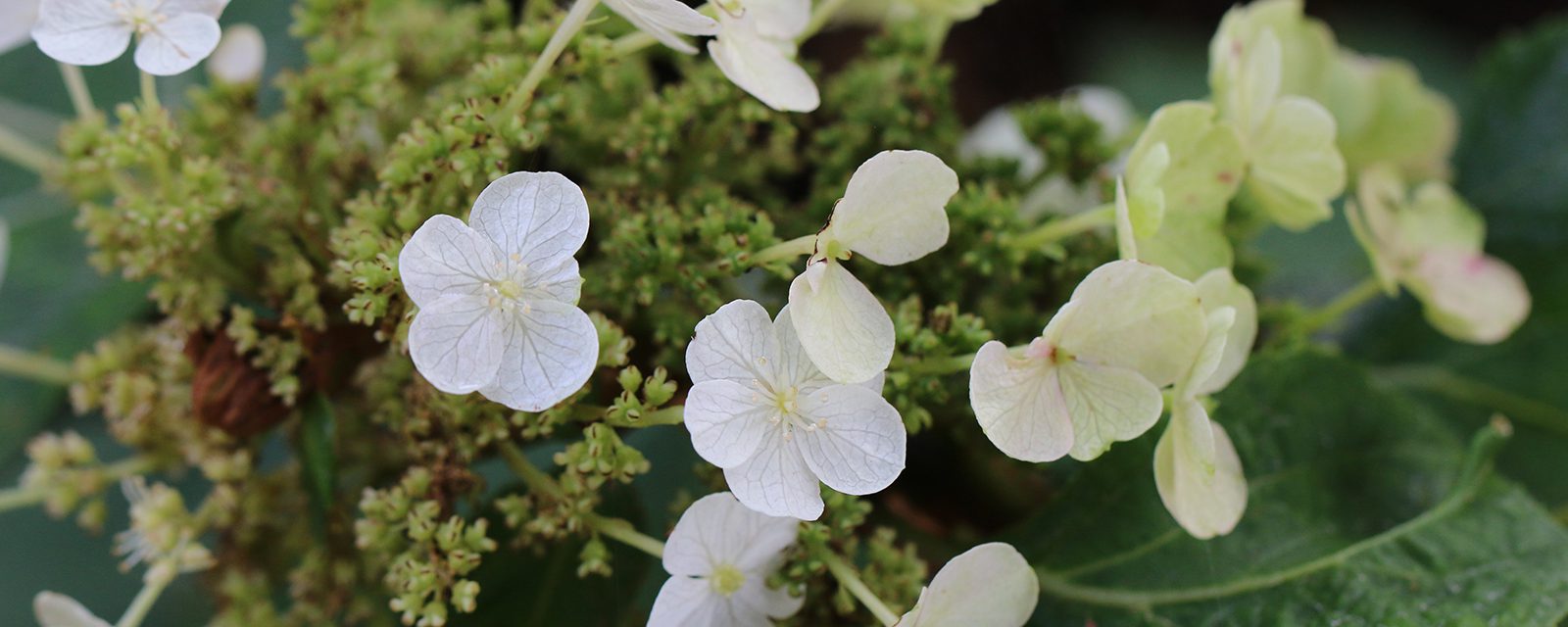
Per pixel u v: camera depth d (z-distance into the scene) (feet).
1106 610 1.57
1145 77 3.24
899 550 1.64
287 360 1.49
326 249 1.52
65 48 1.39
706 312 1.50
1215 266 1.52
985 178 1.66
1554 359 1.96
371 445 1.60
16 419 1.90
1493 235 2.08
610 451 1.39
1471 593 1.52
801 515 1.34
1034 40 3.20
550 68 1.48
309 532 1.61
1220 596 1.55
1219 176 1.52
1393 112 1.93
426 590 1.40
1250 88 1.57
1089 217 1.51
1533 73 2.13
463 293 1.34
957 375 1.52
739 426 1.35
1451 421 1.97
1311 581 1.55
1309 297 2.11
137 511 1.55
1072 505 1.60
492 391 1.34
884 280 1.56
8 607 1.90
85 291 1.94
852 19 1.99
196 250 1.52
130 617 1.53
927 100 1.64
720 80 1.56
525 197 1.36
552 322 1.35
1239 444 1.62
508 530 1.54
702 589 1.38
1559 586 1.52
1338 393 1.64
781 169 1.69
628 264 1.48
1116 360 1.40
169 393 1.58
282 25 2.02
